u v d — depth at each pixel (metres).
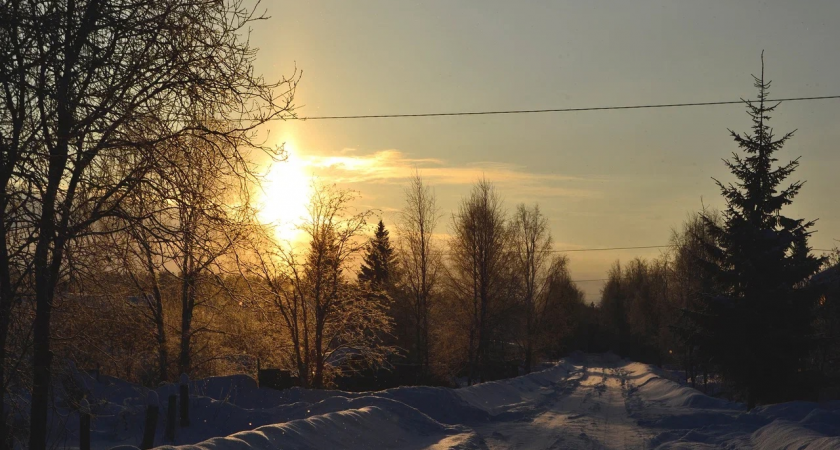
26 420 9.70
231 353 25.50
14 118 8.49
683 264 53.56
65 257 8.51
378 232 51.28
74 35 8.62
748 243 25.83
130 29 8.74
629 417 20.16
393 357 46.41
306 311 28.48
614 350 114.38
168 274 9.66
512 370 50.88
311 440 10.99
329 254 28.86
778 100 19.34
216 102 9.23
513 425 17.55
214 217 8.99
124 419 15.76
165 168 8.88
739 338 25.03
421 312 48.53
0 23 8.16
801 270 25.06
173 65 8.91
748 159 26.50
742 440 14.33
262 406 21.38
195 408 17.25
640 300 79.31
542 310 62.97
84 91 8.86
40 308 8.79
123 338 11.41
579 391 33.00
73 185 8.78
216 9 9.15
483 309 46.91
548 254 62.81
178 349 22.83
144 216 8.75
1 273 8.57
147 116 8.78
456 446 12.82
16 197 8.53
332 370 30.11
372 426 13.41
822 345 24.94
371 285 31.06
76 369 10.54
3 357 8.60
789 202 26.06
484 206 48.19
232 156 9.25
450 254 48.66
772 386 24.64
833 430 13.66
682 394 26.34
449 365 46.81
